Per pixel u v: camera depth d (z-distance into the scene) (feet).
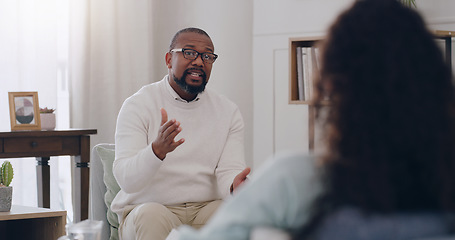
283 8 11.97
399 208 2.63
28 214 7.81
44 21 11.54
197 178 7.45
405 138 2.60
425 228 2.60
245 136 12.36
